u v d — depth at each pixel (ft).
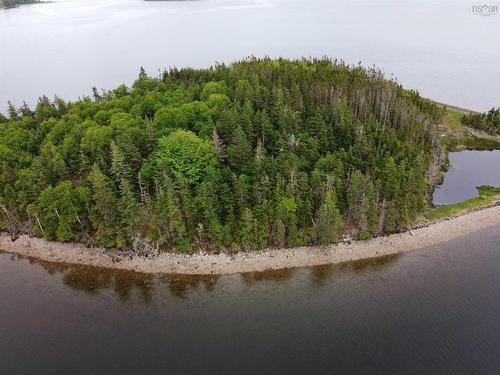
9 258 288.51
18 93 624.59
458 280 260.62
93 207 279.49
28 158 324.19
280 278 263.90
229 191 280.10
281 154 304.30
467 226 307.37
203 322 235.40
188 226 280.72
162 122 340.39
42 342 226.79
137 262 276.82
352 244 286.66
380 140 355.56
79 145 324.80
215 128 316.60
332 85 431.43
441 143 418.10
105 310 245.86
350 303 245.65
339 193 294.87
